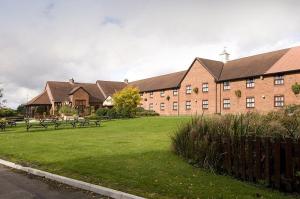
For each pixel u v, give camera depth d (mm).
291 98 35562
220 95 44250
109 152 13789
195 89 47812
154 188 8039
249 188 8047
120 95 47188
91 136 21703
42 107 60188
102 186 8359
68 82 64938
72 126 32031
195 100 48188
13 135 24000
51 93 60531
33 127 29281
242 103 41281
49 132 26016
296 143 7680
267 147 8234
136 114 48656
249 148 8742
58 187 8805
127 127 29234
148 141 17703
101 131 25906
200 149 10594
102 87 66250
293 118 10297
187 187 8070
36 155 13617
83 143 17484
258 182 8414
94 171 10086
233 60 48156
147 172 9758
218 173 9695
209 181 8680
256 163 8500
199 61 47625
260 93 39062
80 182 8758
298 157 7633
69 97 60031
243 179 8852
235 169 9164
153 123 31625
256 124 9578
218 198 7203
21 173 10695
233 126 9711
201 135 10977
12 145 17422
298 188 7605
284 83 36406
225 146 9570
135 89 48500
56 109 58906
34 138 21109
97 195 7992
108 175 9508
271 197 7332
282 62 38000
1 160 12797
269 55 41812
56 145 16812
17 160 12727
